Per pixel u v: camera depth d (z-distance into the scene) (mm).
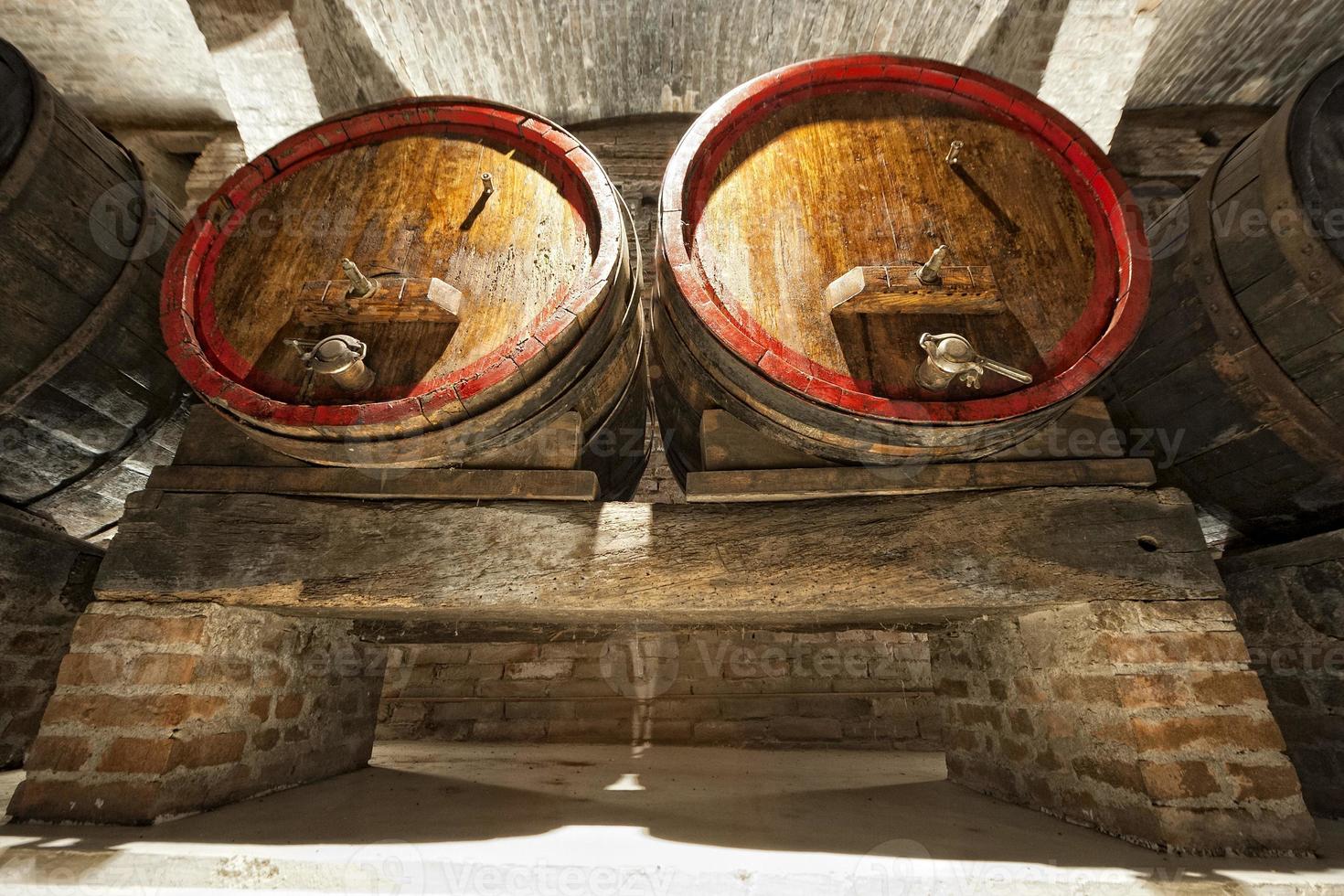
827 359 1565
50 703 1467
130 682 1488
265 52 3051
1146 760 1362
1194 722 1400
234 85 3160
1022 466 1662
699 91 4172
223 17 2965
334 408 1484
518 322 1646
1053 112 1824
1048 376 1570
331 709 2203
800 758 3055
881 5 3623
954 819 1609
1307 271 1557
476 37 3699
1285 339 1613
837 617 1878
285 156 1898
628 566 1603
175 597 1567
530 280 1704
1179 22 3736
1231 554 2070
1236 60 4000
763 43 3877
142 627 1535
